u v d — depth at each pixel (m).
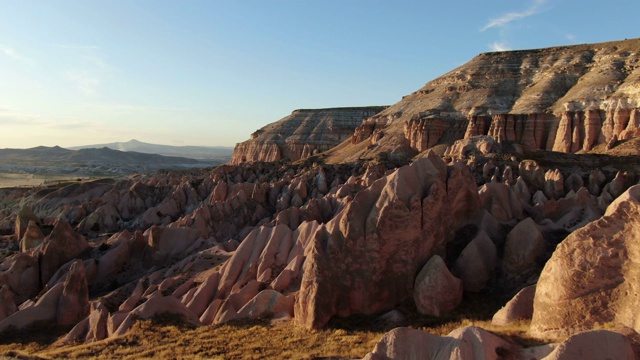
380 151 135.50
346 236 26.88
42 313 34.62
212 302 34.19
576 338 13.92
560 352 13.75
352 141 176.25
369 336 23.23
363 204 27.62
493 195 35.31
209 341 24.89
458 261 27.48
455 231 29.88
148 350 23.84
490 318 23.12
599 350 13.67
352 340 22.83
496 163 82.19
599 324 16.89
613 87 122.31
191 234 55.75
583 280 17.70
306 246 39.66
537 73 157.25
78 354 24.03
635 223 17.25
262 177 117.44
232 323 28.45
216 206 68.12
